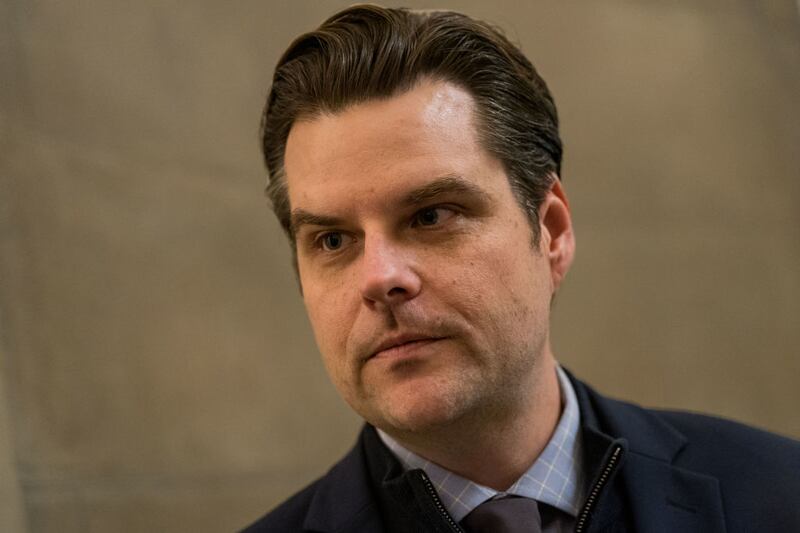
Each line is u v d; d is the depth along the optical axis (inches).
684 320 241.6
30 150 151.1
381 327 81.6
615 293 232.7
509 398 86.0
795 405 253.9
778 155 270.1
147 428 156.2
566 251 97.3
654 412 103.0
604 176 237.3
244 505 166.7
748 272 255.4
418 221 83.4
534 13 233.9
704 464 95.0
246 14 192.7
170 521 155.9
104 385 151.8
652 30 253.8
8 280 143.6
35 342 144.5
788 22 284.0
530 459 92.1
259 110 191.0
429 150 82.4
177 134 174.9
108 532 147.3
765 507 90.4
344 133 83.7
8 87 150.5
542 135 95.0
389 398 81.8
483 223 84.1
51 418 143.9
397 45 85.4
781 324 256.8
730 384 245.0
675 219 246.4
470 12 222.5
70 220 153.9
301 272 90.3
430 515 86.7
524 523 86.7
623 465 92.0
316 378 185.9
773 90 273.9
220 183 180.1
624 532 88.9
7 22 152.4
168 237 168.1
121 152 164.7
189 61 180.2
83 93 161.0
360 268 84.3
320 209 83.6
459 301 81.4
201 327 168.7
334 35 89.2
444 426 83.6
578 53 239.1
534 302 87.3
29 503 137.9
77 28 162.7
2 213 145.5
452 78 86.6
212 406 166.7
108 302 155.7
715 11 267.7
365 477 95.3
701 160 254.4
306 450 179.5
